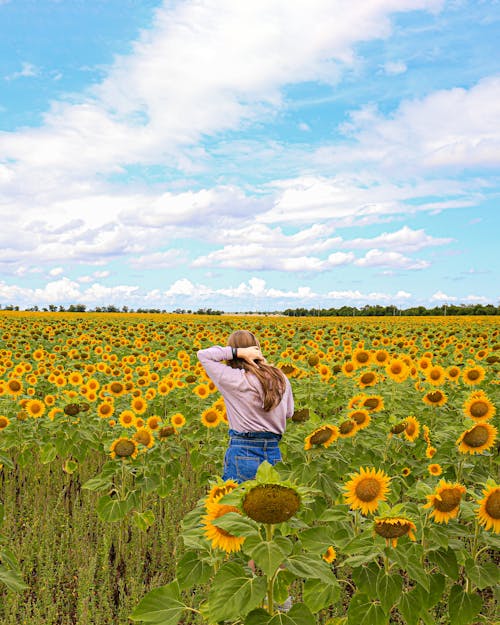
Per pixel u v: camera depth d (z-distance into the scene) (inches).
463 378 362.0
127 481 275.0
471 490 144.1
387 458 248.2
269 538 110.5
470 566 146.1
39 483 311.0
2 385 357.4
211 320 1648.6
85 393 364.2
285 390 193.6
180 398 368.8
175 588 133.3
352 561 129.2
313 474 206.7
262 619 112.6
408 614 139.6
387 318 1947.6
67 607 197.6
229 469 191.5
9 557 167.8
